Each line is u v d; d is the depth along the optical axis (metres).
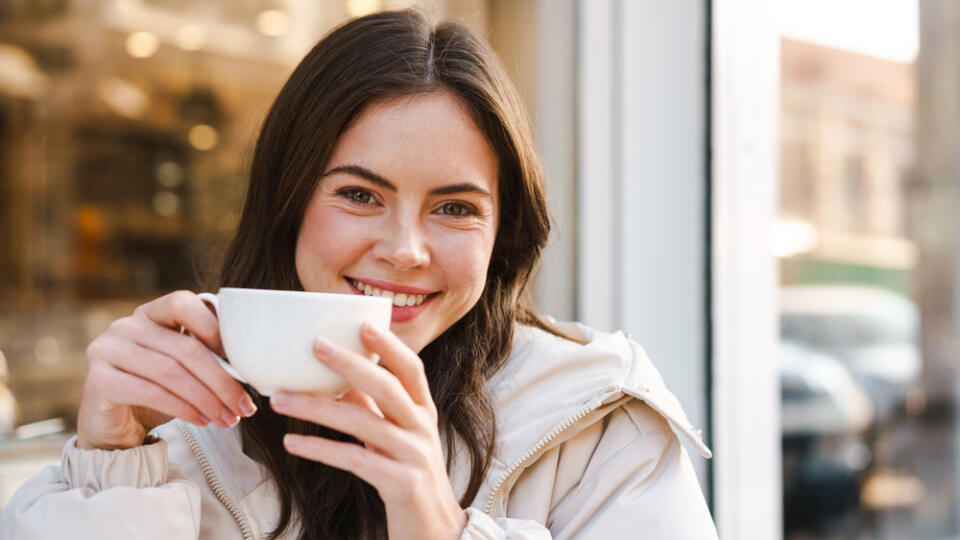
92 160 3.86
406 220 0.76
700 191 1.80
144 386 0.70
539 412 0.85
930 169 2.70
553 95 2.09
